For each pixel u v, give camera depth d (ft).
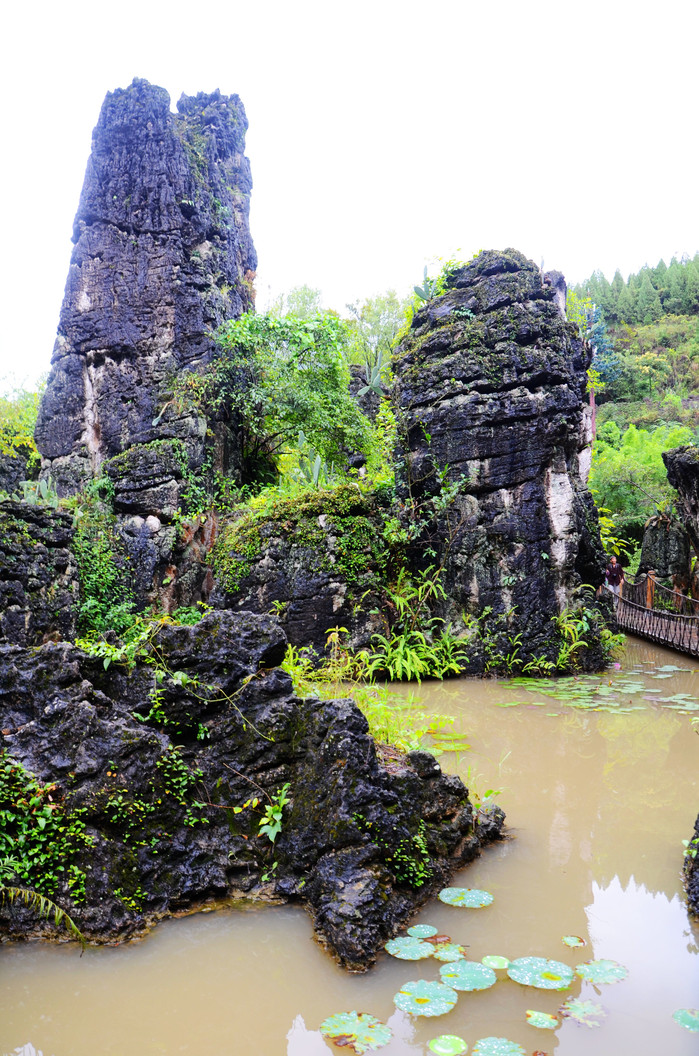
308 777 12.71
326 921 11.02
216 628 13.96
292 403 46.19
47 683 12.35
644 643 42.50
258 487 47.06
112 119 43.57
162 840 12.09
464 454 34.47
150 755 12.39
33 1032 9.14
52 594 31.53
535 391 34.40
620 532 72.59
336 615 32.71
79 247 43.29
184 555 39.68
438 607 34.37
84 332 42.68
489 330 35.06
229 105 52.31
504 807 16.51
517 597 33.63
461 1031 8.92
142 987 10.06
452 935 11.17
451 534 34.37
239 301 49.78
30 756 11.81
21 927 11.05
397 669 31.09
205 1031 9.16
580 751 20.90
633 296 196.85
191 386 41.81
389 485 37.42
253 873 12.58
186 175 44.16
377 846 11.73
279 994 9.91
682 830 15.24
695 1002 9.45
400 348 39.14
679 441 82.33
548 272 39.86
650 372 140.87
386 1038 8.77
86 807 11.62
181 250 43.32
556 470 34.37
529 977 9.84
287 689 13.73
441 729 23.20
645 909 11.94
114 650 13.46
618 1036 8.78
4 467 50.24
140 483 39.65
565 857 13.93
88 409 42.70
